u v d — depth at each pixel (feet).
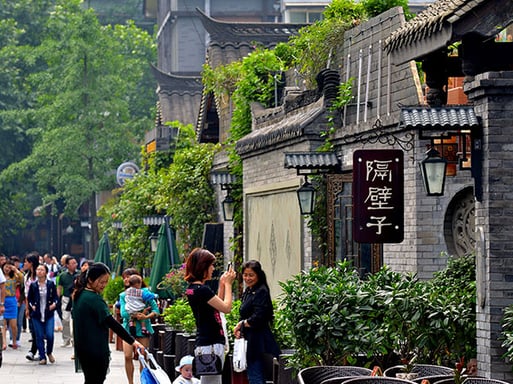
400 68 71.72
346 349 52.42
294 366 54.19
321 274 55.67
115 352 104.37
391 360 54.90
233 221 106.42
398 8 73.72
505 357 49.55
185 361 56.80
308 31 97.04
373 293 53.21
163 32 250.57
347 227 76.74
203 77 121.80
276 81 102.78
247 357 57.31
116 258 162.09
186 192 120.98
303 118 81.05
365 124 71.15
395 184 63.21
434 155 57.62
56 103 212.23
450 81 71.10
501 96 50.29
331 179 77.20
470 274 56.85
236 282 104.58
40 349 93.15
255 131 97.25
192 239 121.70
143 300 79.66
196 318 52.70
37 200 285.64
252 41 131.75
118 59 215.31
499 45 53.47
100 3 320.91
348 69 81.41
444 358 52.80
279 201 89.25
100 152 212.23
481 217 50.93
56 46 215.10
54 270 147.23
